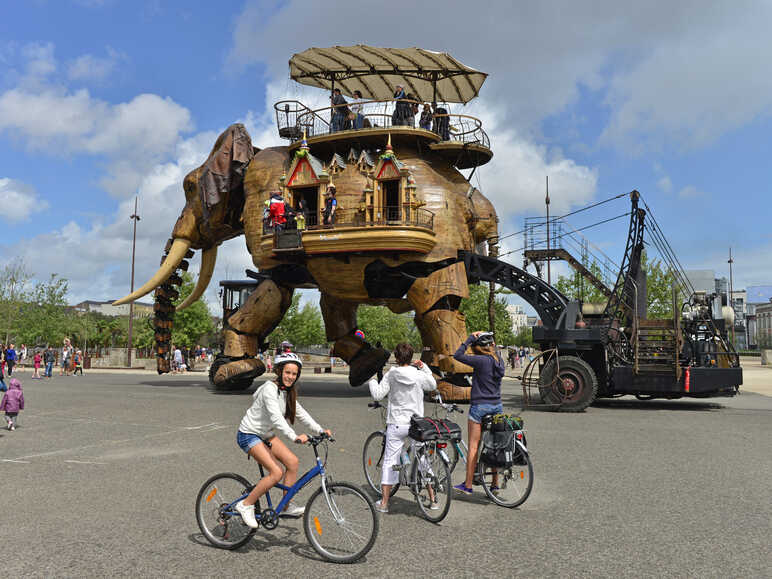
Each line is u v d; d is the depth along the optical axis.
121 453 10.18
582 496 7.34
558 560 5.17
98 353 59.88
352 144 19.92
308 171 19.69
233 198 22.95
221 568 4.98
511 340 58.78
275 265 20.45
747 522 6.27
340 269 19.39
